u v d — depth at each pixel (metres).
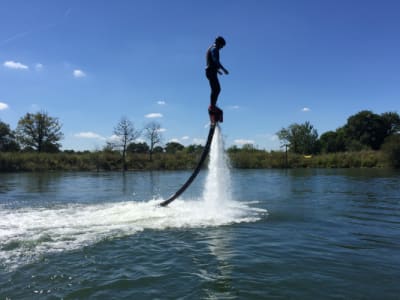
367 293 5.13
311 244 7.96
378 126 88.19
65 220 10.25
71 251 7.20
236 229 9.45
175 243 7.93
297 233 9.05
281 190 20.88
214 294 5.11
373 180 28.88
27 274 5.89
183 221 10.31
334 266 6.38
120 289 5.30
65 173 45.91
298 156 63.44
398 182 26.58
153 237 8.42
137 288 5.34
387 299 4.92
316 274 5.94
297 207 13.63
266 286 5.41
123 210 12.09
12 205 13.91
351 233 9.09
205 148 11.66
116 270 6.13
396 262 6.62
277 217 11.31
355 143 82.00
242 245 7.81
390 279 5.70
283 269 6.21
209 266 6.37
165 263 6.53
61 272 6.00
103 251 7.23
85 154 59.59
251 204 14.52
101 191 20.53
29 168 51.56
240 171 48.50
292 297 5.00
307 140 83.25
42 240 7.97
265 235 8.80
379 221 10.74
